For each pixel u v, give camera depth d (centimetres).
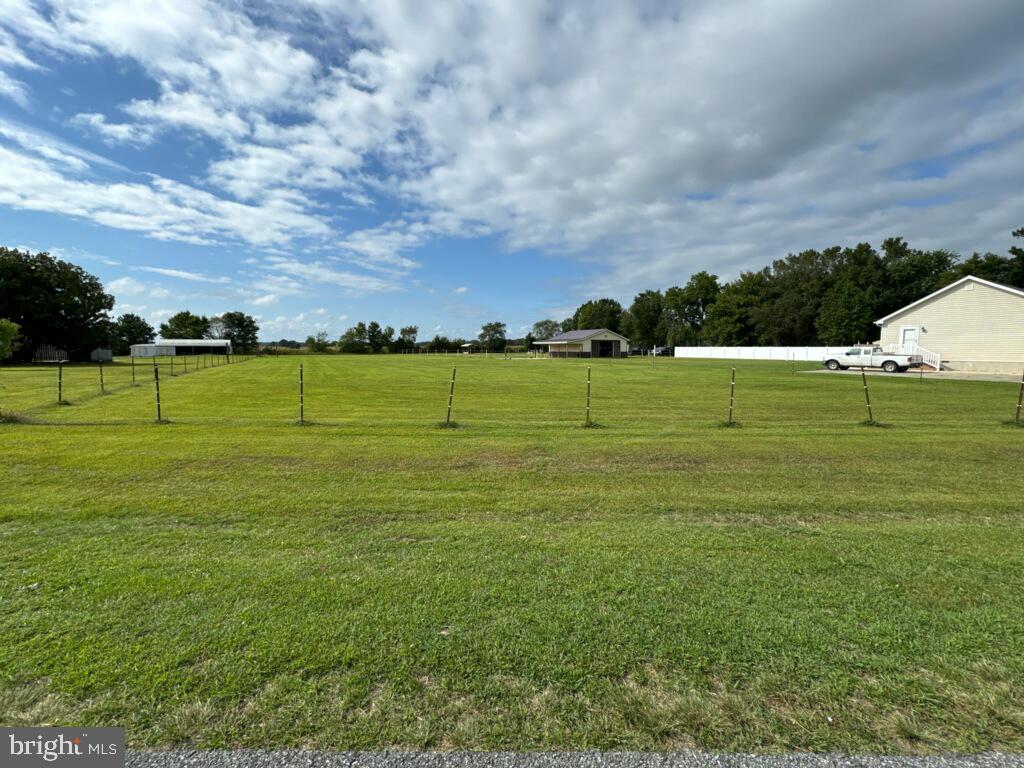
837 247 6097
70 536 389
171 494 506
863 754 176
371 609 274
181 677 213
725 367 3422
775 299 6109
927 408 1243
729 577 322
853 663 228
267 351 8406
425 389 1802
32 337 4253
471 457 693
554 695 206
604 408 1272
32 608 272
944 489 545
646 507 480
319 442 779
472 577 319
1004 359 2398
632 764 172
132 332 8988
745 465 656
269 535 396
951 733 186
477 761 172
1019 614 275
